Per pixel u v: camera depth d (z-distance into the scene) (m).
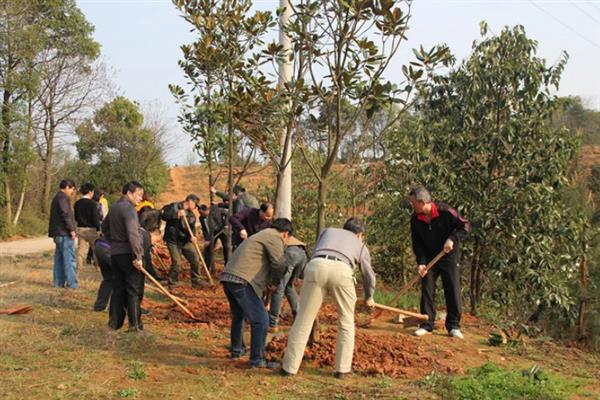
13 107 27.67
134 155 39.91
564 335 11.11
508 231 10.08
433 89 10.81
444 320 9.64
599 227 11.15
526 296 10.23
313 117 7.22
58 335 7.55
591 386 6.88
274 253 6.57
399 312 8.31
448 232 8.49
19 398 5.40
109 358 6.75
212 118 11.80
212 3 10.52
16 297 10.19
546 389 6.24
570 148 10.23
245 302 6.54
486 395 5.92
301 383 6.18
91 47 31.78
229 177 12.03
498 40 10.39
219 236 13.52
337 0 6.51
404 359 7.13
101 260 9.26
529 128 10.23
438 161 10.78
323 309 9.94
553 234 10.14
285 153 8.36
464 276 11.25
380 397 5.80
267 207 9.19
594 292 10.91
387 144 11.49
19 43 27.09
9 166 28.33
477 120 10.51
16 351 6.86
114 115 39.81
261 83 7.52
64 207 11.13
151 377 6.14
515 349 8.34
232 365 6.69
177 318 9.05
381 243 12.92
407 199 11.08
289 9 8.77
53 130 33.50
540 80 10.20
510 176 10.28
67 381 5.87
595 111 39.38
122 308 8.02
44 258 17.16
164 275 13.27
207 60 10.52
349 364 6.39
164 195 48.56
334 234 6.52
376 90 6.67
